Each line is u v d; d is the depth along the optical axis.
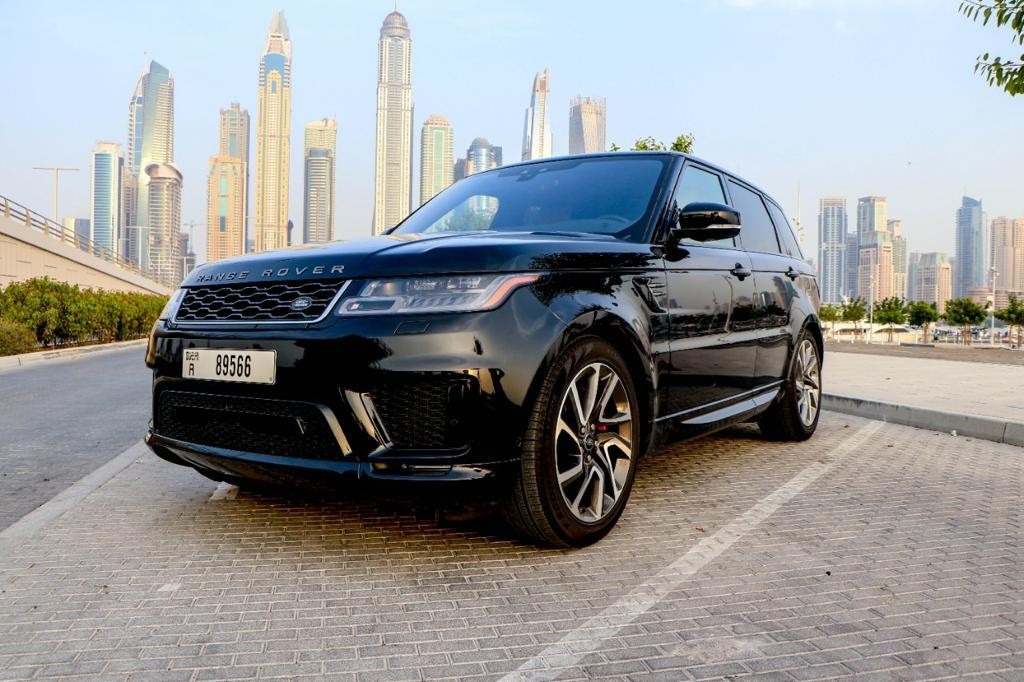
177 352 2.85
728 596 2.35
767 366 4.38
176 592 2.36
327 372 2.45
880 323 77.06
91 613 2.20
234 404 2.68
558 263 2.72
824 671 1.86
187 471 4.12
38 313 17.58
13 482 4.07
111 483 3.83
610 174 3.75
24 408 7.11
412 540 2.87
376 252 2.65
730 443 5.04
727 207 3.33
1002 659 1.93
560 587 2.41
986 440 5.34
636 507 3.39
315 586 2.41
